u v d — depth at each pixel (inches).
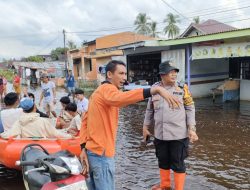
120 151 299.0
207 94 756.6
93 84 1136.8
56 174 119.4
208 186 211.3
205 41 618.5
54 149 208.8
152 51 773.9
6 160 206.4
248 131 386.6
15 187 211.8
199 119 472.1
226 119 468.1
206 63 744.3
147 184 213.6
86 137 139.0
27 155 165.0
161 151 196.5
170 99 116.7
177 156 189.9
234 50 577.6
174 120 187.8
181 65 689.0
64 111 296.2
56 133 223.8
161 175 201.9
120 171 239.9
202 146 318.0
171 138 188.4
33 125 218.5
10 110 241.1
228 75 791.7
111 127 134.9
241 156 282.5
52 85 463.5
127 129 410.0
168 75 187.5
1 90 793.6
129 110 592.1
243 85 672.4
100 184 134.6
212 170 244.7
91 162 135.2
